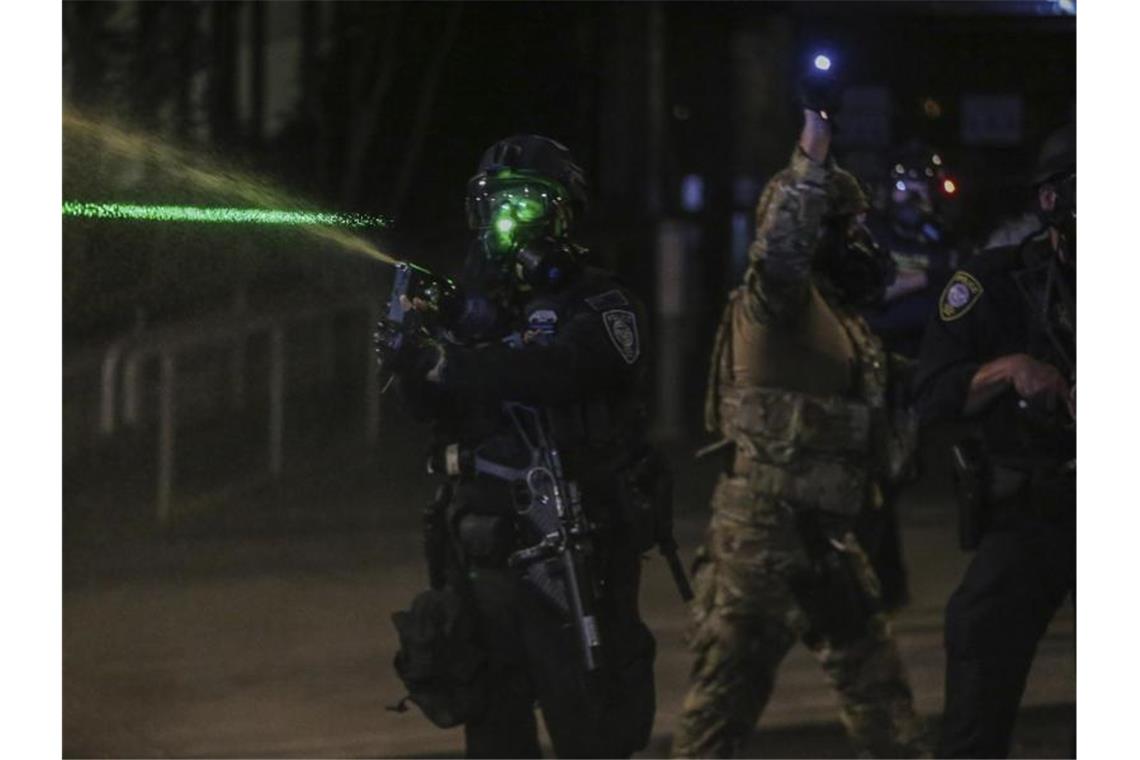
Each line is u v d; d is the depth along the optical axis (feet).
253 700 69.46
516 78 138.62
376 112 132.36
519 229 45.68
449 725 45.83
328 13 131.95
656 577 89.25
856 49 134.21
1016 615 50.24
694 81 143.33
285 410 131.44
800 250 50.37
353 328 131.95
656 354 135.44
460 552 46.16
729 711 52.44
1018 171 132.05
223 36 129.39
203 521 104.99
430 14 133.69
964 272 51.67
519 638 45.88
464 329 46.42
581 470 46.03
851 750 63.67
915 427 54.29
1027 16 129.39
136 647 76.95
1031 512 50.19
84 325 126.41
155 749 63.46
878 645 53.16
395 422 131.85
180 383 128.57
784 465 51.52
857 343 52.70
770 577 51.72
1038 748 64.49
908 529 103.86
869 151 114.21
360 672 73.51
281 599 86.12
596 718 45.83
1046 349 50.65
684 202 143.95
